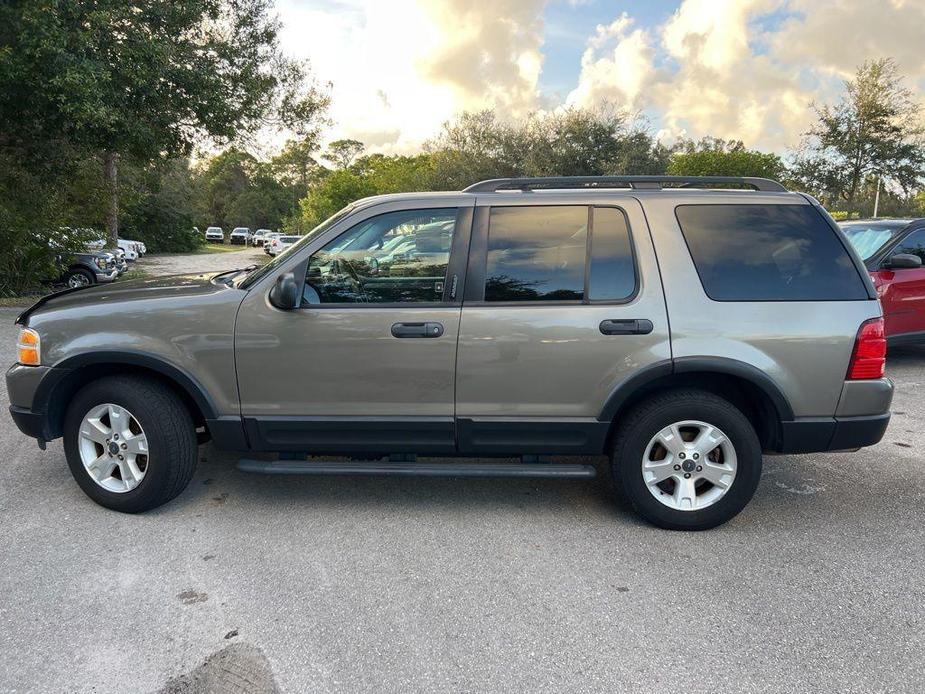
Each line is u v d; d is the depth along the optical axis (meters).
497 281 3.65
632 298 3.60
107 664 2.58
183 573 3.24
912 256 7.35
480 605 3.01
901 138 28.52
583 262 3.66
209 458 4.79
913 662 2.65
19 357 3.86
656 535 3.73
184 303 3.71
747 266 3.63
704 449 3.67
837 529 3.84
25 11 11.38
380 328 3.62
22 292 14.62
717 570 3.35
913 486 4.51
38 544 3.49
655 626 2.87
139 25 12.61
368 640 2.75
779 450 3.72
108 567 3.28
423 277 3.68
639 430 3.64
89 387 3.76
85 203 16.52
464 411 3.69
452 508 4.05
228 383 3.71
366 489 4.32
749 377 3.55
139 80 12.27
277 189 97.38
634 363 3.59
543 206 3.71
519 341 3.60
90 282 17.42
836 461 4.99
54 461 4.65
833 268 3.63
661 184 3.99
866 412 3.62
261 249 61.47
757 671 2.58
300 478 4.46
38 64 11.80
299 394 3.71
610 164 32.78
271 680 2.51
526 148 34.12
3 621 2.83
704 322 3.57
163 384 3.82
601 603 3.04
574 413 3.66
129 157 14.84
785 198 3.73
